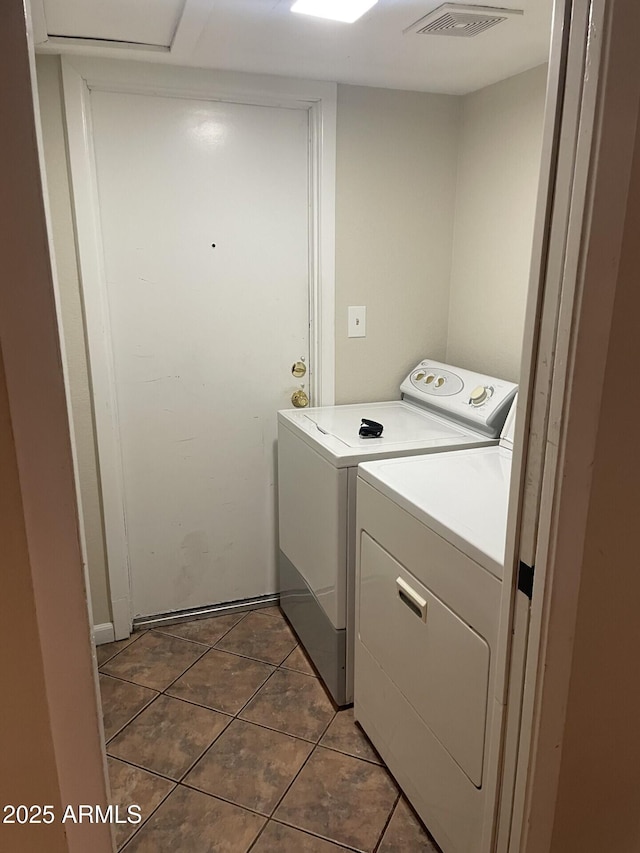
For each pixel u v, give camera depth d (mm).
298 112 2309
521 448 1040
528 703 1103
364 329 2510
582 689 1118
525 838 1161
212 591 2617
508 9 1573
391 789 1753
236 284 2371
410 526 1534
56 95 1979
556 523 998
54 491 840
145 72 2037
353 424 2232
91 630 936
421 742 1579
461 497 1550
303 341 2516
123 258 2207
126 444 2355
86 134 2041
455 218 2525
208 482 2506
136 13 1639
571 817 1201
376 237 2436
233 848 1576
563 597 1038
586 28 822
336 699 2053
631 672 1159
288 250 2414
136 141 2143
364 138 2328
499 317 2309
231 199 2295
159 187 2201
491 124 2264
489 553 1240
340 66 2057
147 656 2346
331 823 1646
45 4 1575
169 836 1607
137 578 2486
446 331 2641
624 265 918
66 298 2123
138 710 2059
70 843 973
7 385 790
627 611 1110
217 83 2113
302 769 1821
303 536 2238
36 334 784
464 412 2158
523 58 1963
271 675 2232
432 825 1568
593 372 943
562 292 921
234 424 2488
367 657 1861
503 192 2232
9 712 900
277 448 2541
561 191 901
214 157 2242
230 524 2578
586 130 847
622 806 1264
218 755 1872
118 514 2346
